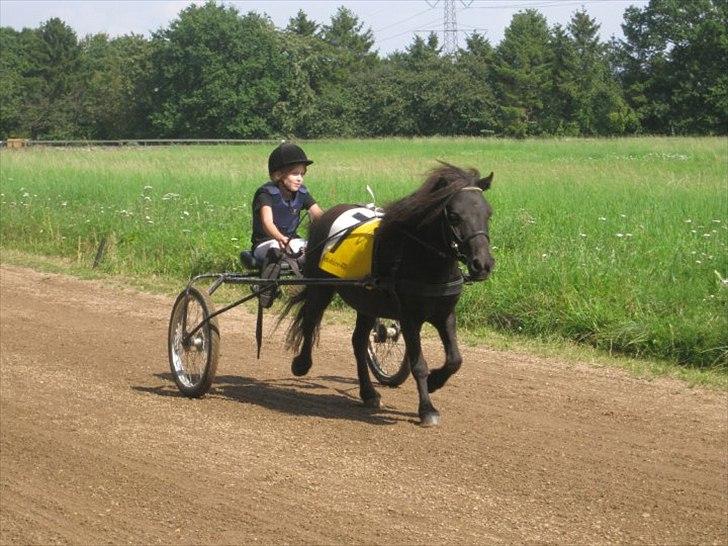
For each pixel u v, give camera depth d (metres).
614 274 10.43
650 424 7.17
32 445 6.74
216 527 5.21
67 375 8.77
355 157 34.19
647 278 10.35
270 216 7.71
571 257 11.07
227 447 6.60
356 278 7.02
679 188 17.45
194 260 13.84
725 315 9.23
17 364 9.19
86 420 7.32
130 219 16.25
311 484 5.84
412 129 69.62
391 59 95.75
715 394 8.02
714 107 68.25
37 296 13.01
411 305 6.78
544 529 5.14
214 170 23.53
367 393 7.65
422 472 6.04
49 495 5.80
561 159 31.88
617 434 6.90
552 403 7.73
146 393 8.13
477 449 6.51
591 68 71.88
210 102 67.44
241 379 8.68
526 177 21.31
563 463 6.23
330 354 9.62
